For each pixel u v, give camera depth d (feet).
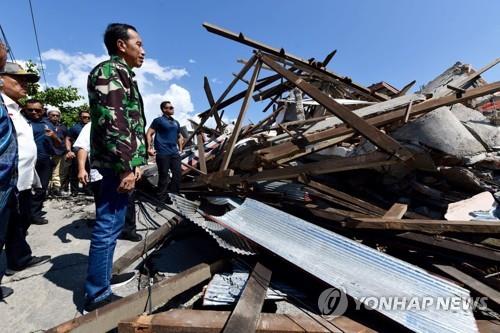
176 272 8.80
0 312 7.04
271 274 6.98
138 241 11.69
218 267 7.59
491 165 9.89
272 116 18.20
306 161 13.02
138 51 7.00
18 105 8.91
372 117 11.46
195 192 14.44
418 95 12.05
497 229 6.98
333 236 7.39
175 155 15.60
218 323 5.35
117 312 5.78
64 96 37.83
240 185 12.07
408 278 6.36
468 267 7.23
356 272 6.44
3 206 6.82
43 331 6.44
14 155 6.94
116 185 6.56
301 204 10.27
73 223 14.10
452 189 10.74
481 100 15.15
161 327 5.29
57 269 9.22
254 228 7.98
